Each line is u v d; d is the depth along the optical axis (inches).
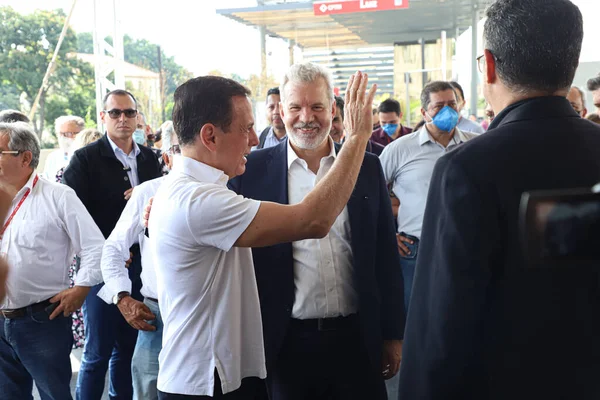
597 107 184.9
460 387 55.0
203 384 74.9
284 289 97.2
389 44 779.4
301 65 100.3
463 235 54.1
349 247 99.7
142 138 271.9
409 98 675.4
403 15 604.1
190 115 75.1
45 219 118.6
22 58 642.8
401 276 103.8
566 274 53.4
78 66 678.5
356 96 78.1
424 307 57.8
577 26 55.8
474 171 54.9
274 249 97.3
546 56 55.4
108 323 143.3
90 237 123.0
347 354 99.7
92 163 161.8
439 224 56.3
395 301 101.9
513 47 56.2
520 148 55.1
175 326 75.7
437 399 55.6
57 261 121.1
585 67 417.7
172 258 74.0
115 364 147.8
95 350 144.0
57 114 668.1
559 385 53.6
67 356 123.4
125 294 114.2
